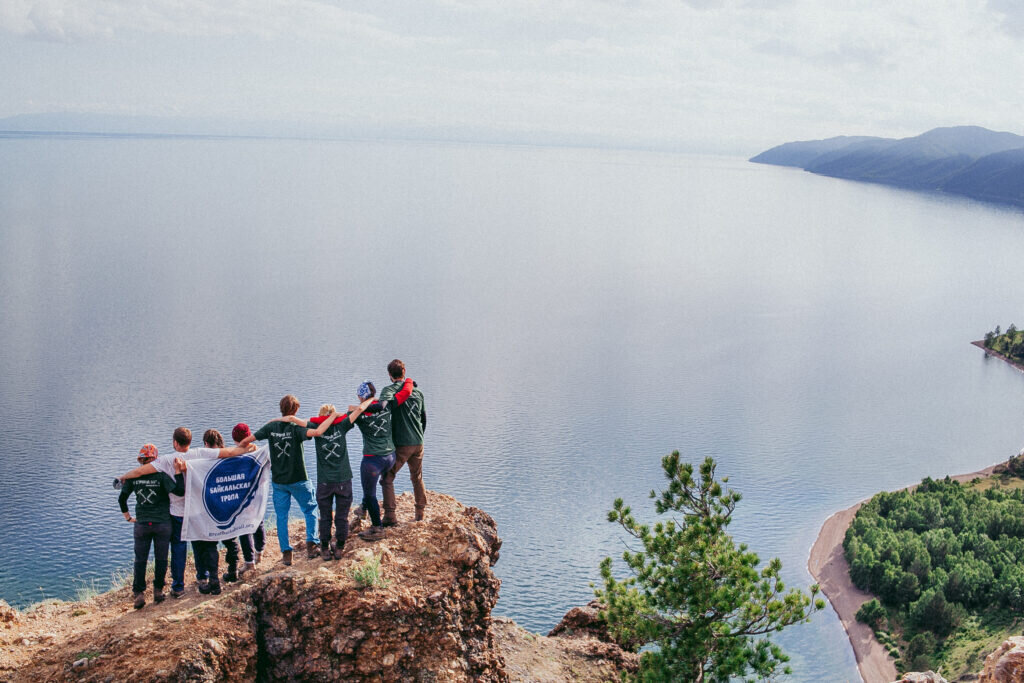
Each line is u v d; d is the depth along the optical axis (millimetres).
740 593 16500
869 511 135250
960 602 95875
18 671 10570
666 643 16750
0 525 159000
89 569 137875
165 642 10812
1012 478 158500
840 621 102375
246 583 12469
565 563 152875
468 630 13000
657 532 17844
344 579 12062
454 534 13500
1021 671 14570
